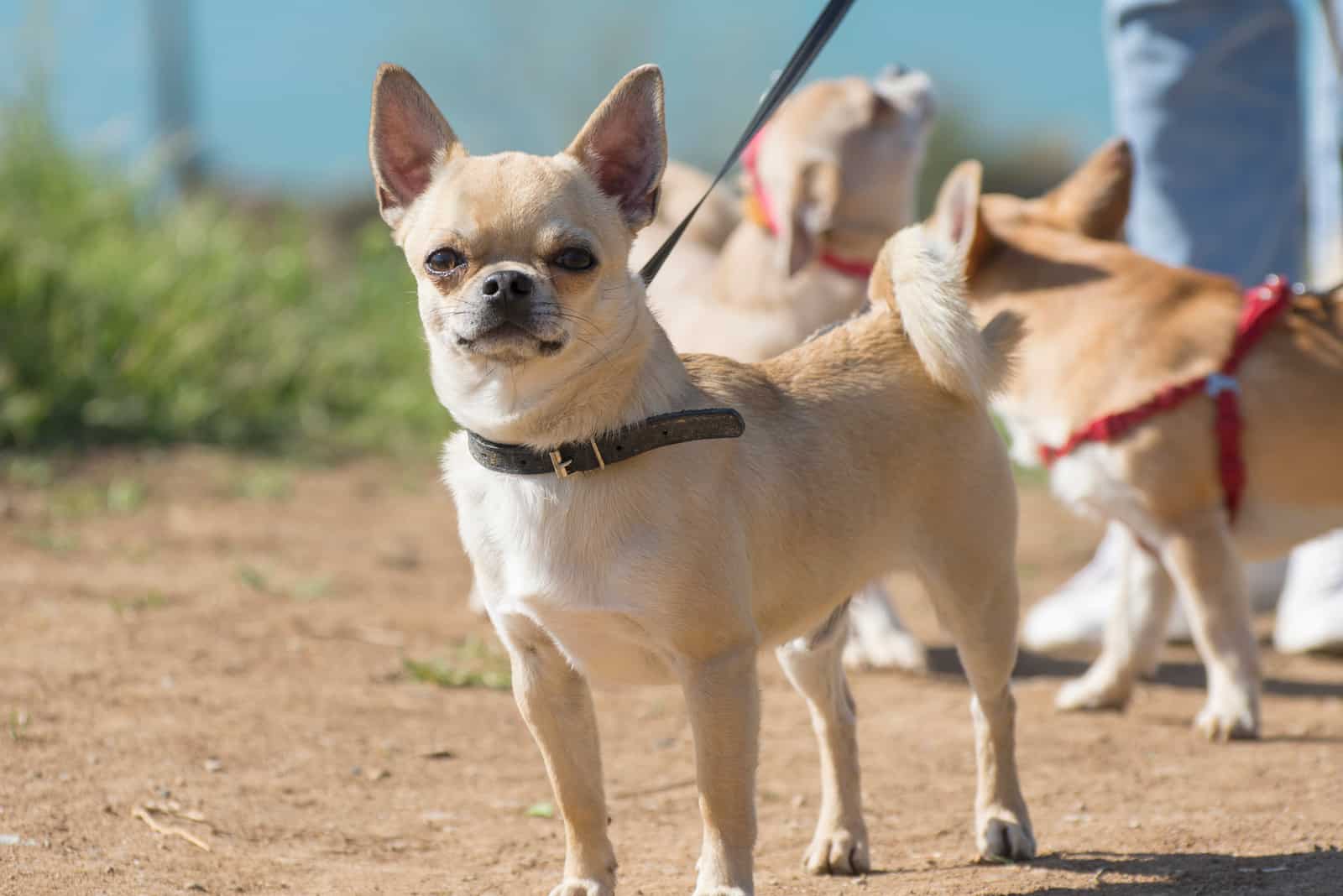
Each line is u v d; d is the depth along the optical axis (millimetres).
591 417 5176
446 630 10188
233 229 20234
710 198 11406
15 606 9703
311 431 17250
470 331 5113
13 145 18078
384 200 5820
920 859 6305
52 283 16047
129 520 12719
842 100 9641
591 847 5586
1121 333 8367
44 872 5703
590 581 5188
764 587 5586
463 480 5449
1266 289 8578
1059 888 5750
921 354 6086
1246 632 8211
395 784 7234
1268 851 6055
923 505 6160
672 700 8992
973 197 8688
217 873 5875
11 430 14797
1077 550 13688
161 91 31219
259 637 9547
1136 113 10227
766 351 9547
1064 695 9016
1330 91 10609
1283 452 8234
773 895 5805
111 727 7562
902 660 9781
